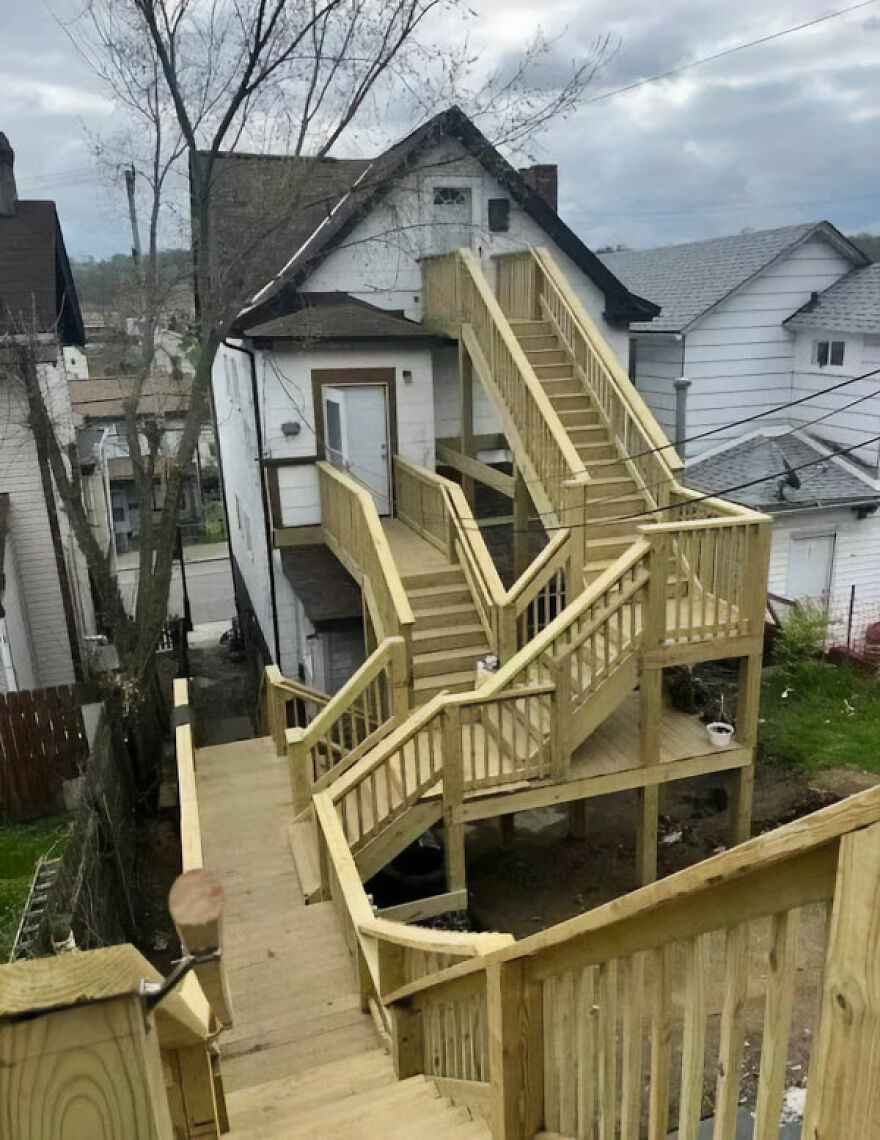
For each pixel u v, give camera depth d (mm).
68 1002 1026
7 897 7430
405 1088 3811
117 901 7551
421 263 12945
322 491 12016
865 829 1106
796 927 1399
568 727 7617
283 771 8805
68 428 12422
